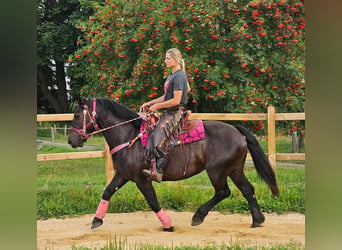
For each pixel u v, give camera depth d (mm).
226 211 6672
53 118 6609
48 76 19766
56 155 6656
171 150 5211
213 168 5277
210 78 8781
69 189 7418
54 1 18469
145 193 5410
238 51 8883
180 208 6820
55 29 17672
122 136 5379
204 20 8781
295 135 12625
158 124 5172
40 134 18219
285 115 7016
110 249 4492
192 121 5391
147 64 9141
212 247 4570
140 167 5293
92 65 10562
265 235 5227
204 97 9945
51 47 17203
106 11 10062
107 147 7027
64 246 4867
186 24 9016
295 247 4414
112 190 5652
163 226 5559
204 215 5469
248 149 5535
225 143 5281
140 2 9617
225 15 9352
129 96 9719
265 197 6941
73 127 5406
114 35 9883
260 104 8945
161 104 5066
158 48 9062
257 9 9125
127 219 6312
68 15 18531
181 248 4461
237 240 4684
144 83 9398
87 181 8898
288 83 9453
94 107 5387
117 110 5449
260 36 9133
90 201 6906
